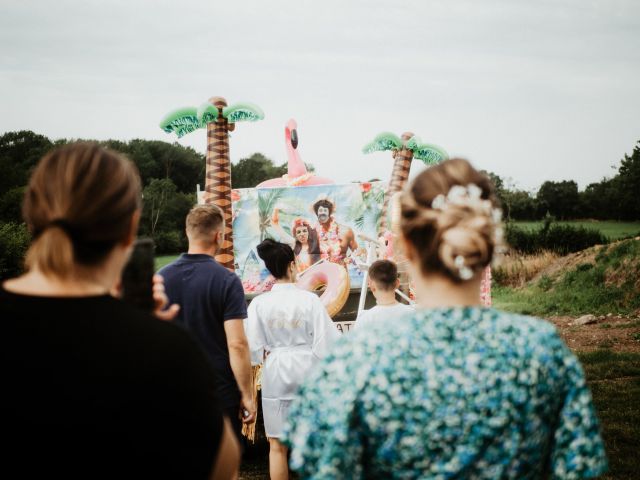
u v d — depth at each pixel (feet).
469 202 4.70
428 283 4.81
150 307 5.88
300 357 14.16
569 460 4.48
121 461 3.91
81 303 4.22
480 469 4.21
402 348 4.37
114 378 3.99
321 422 4.27
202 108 20.56
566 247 74.23
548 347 4.53
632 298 48.44
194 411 4.13
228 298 11.62
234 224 25.81
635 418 20.75
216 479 4.51
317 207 25.90
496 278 66.95
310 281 23.13
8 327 4.05
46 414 3.86
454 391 4.24
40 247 4.26
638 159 126.00
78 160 4.45
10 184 200.13
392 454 4.25
